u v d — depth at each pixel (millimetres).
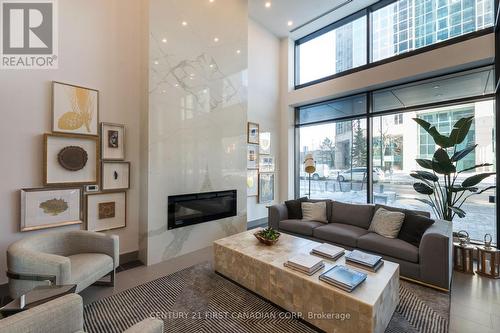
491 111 3574
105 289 2648
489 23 3492
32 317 1225
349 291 1856
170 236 3607
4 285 2543
